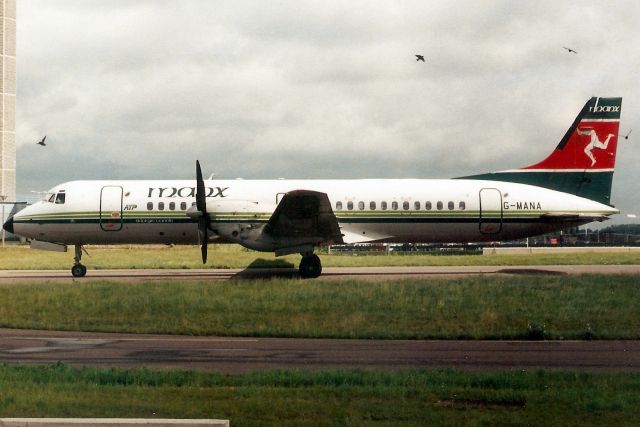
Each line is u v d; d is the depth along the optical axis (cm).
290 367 1576
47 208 3678
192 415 1087
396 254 5691
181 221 3622
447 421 1063
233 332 2145
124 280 3469
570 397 1212
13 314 2512
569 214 3609
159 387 1304
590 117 3728
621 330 2130
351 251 6412
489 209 3594
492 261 4594
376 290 2880
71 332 2192
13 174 13000
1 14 12662
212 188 3641
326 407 1146
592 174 3728
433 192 3606
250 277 3538
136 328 2234
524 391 1270
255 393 1248
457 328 2206
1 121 12719
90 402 1156
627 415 1097
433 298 2695
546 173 3734
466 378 1373
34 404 1136
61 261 5128
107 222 3647
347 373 1427
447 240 3656
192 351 1806
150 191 3669
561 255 5216
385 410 1128
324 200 3017
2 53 12694
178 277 3684
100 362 1642
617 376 1413
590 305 2542
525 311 2448
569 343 1958
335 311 2491
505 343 1962
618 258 4806
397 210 3575
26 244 8550
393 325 2264
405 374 1420
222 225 3381
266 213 3384
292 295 2786
